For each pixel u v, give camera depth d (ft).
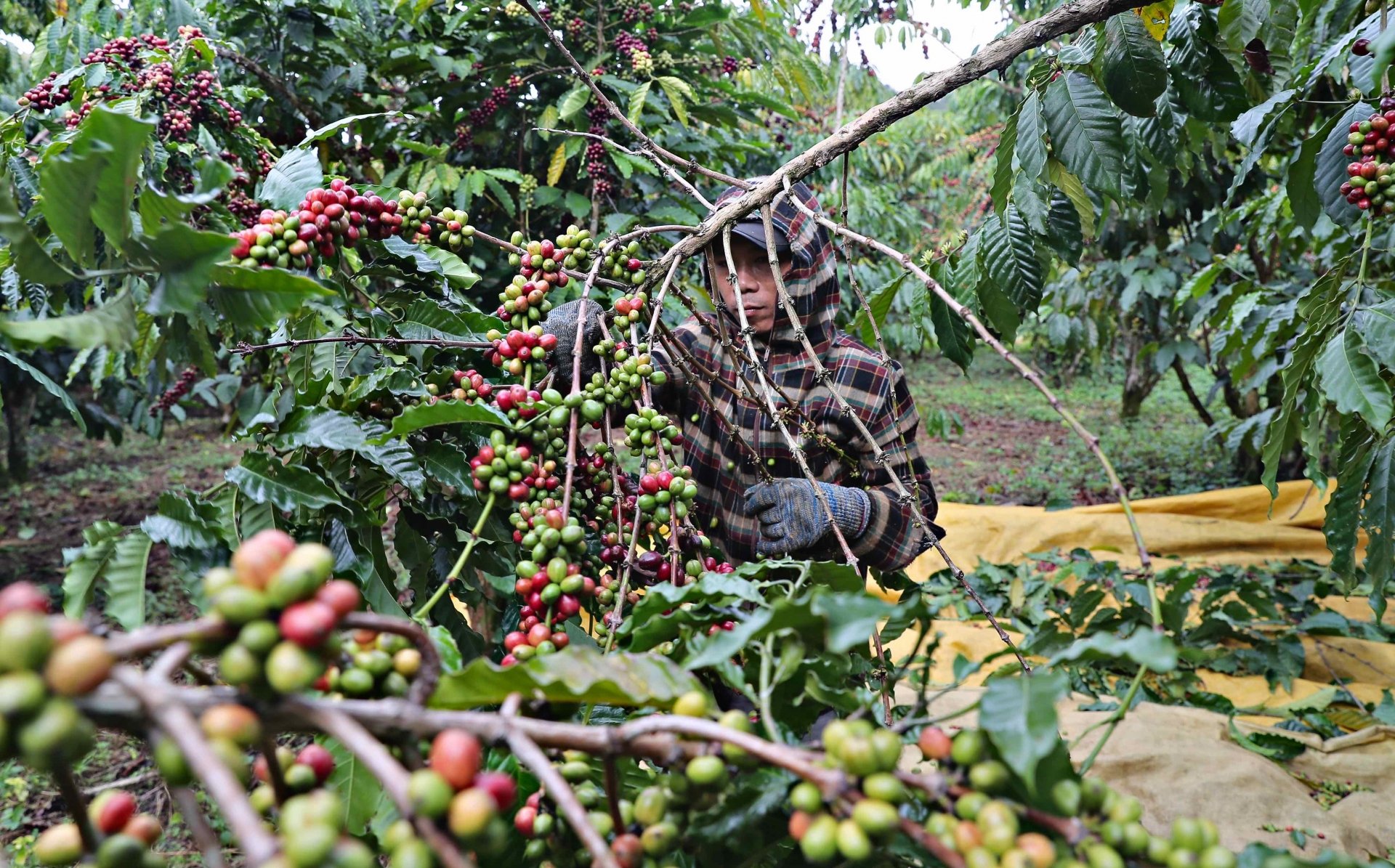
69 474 22.58
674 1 12.26
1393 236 8.81
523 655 3.49
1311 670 10.74
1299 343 6.33
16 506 19.93
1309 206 6.70
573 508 4.99
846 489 5.88
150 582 14.29
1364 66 6.08
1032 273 6.50
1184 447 25.64
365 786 3.27
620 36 11.45
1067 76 5.77
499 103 11.35
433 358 5.51
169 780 1.73
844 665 2.97
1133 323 22.75
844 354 6.77
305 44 10.25
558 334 5.82
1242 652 10.53
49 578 15.84
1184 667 9.50
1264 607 10.84
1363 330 5.88
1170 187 16.96
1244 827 6.88
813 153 5.61
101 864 1.98
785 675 2.63
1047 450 27.20
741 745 2.17
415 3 9.20
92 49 9.37
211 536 3.77
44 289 6.84
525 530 4.21
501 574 5.07
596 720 3.75
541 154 12.57
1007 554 14.48
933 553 14.47
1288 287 14.38
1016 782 2.31
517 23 11.45
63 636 1.70
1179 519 14.73
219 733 1.77
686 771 2.35
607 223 11.04
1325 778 8.00
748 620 2.97
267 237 4.75
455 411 4.12
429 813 1.80
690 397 7.06
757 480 6.73
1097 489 22.90
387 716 2.10
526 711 2.88
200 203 3.10
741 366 6.70
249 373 12.18
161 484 22.00
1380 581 6.37
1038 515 15.23
